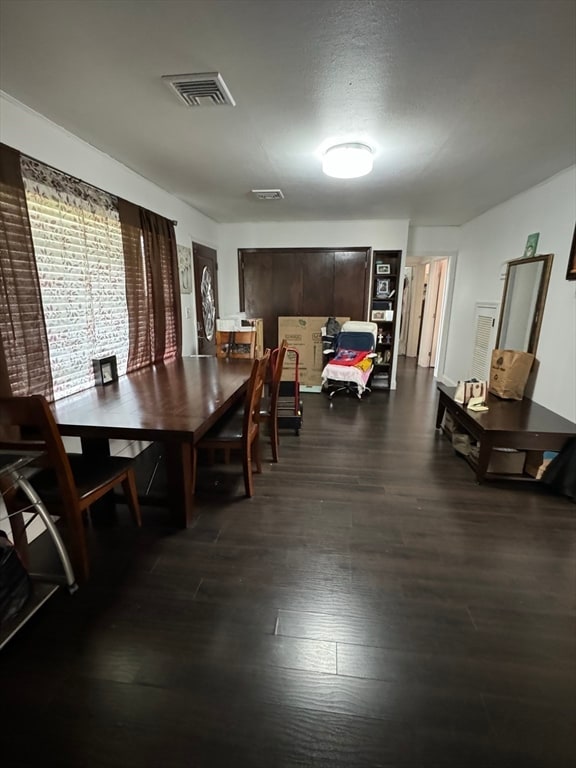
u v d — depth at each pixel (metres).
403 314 8.91
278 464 2.97
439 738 1.13
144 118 2.11
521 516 2.27
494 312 4.13
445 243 5.52
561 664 1.36
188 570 1.81
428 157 2.68
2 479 1.59
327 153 2.57
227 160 2.78
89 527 2.14
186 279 4.15
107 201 2.68
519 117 2.09
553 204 3.05
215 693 1.25
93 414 1.89
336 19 1.34
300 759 1.08
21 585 1.49
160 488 2.43
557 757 1.09
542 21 1.35
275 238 5.31
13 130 1.91
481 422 2.67
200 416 1.85
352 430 3.79
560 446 2.50
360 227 5.12
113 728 1.15
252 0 1.25
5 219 1.83
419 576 1.78
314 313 5.49
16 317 1.92
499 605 1.62
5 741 1.12
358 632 1.48
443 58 1.57
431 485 2.64
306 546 1.99
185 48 1.51
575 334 2.71
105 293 2.71
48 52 1.53
